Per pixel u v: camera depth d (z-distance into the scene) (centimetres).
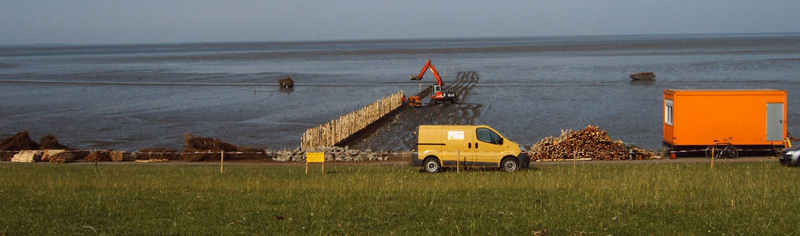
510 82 8112
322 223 1335
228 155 3034
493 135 2372
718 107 2831
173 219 1368
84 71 12044
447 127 2375
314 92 7144
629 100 5781
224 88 7819
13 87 8144
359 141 3766
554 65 12100
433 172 2338
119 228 1278
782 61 11662
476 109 5266
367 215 1413
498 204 1543
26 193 1711
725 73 8994
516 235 1238
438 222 1341
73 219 1355
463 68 11625
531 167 2534
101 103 6159
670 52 17850
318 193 1722
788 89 6419
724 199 1575
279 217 1381
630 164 2602
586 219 1366
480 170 2377
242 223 1338
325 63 14675
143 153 3052
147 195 1700
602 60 13800
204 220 1356
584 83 7762
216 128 4459
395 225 1324
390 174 2189
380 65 13338
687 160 2736
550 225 1311
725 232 1245
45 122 4819
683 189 1723
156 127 4528
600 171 2292
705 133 2844
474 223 1315
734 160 2700
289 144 3753
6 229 1250
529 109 5222
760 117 2823
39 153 3011
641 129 4069
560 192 1730
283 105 5894
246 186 1859
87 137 4081
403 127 4309
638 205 1505
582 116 4747
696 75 8744
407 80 8831
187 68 12962
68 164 2823
